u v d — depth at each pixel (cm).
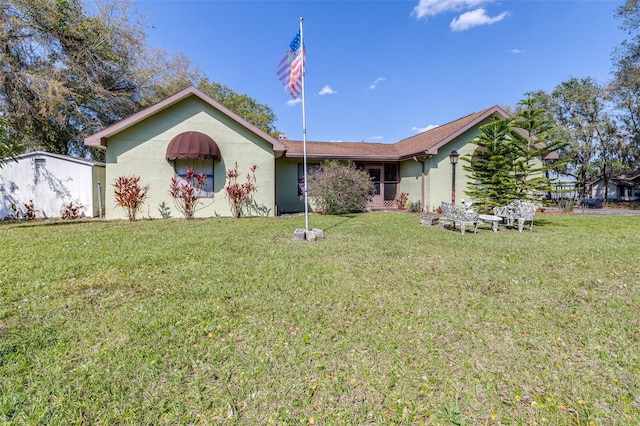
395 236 895
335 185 1513
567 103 2717
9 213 1353
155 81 2195
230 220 1248
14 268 552
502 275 533
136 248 717
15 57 1633
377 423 223
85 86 1781
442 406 239
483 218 1009
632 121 2494
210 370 276
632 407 237
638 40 2214
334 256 657
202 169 1370
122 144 1294
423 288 475
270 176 1434
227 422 221
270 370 277
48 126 1767
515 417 229
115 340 320
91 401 237
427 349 312
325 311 394
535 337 336
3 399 235
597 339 332
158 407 233
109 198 1292
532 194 1277
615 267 573
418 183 1712
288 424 221
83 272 536
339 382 264
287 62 927
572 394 252
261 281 498
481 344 322
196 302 416
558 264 597
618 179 3256
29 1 1549
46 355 293
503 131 1211
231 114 1362
